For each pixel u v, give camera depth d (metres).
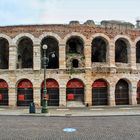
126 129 21.73
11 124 25.36
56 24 47.06
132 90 49.72
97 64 48.22
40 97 46.94
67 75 47.00
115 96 49.69
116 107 45.28
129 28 50.16
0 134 19.69
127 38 49.84
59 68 47.00
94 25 47.97
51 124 25.22
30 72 47.19
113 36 48.91
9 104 47.28
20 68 49.59
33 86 47.00
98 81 48.34
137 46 53.50
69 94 47.47
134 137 18.09
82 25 47.47
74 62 48.34
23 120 28.77
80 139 17.59
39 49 47.09
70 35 47.09
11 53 47.53
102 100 48.56
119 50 52.25
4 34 47.78
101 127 22.98
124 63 49.81
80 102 47.50
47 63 48.31
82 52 48.78
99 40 50.88
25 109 42.62
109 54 48.44
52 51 50.25
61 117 31.81
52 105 47.47
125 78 49.31
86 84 47.22
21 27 47.41
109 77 48.19
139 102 50.62
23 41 50.41
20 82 47.91
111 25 48.97
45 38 48.62
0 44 51.50
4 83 48.16
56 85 47.44
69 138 17.98
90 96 47.25
